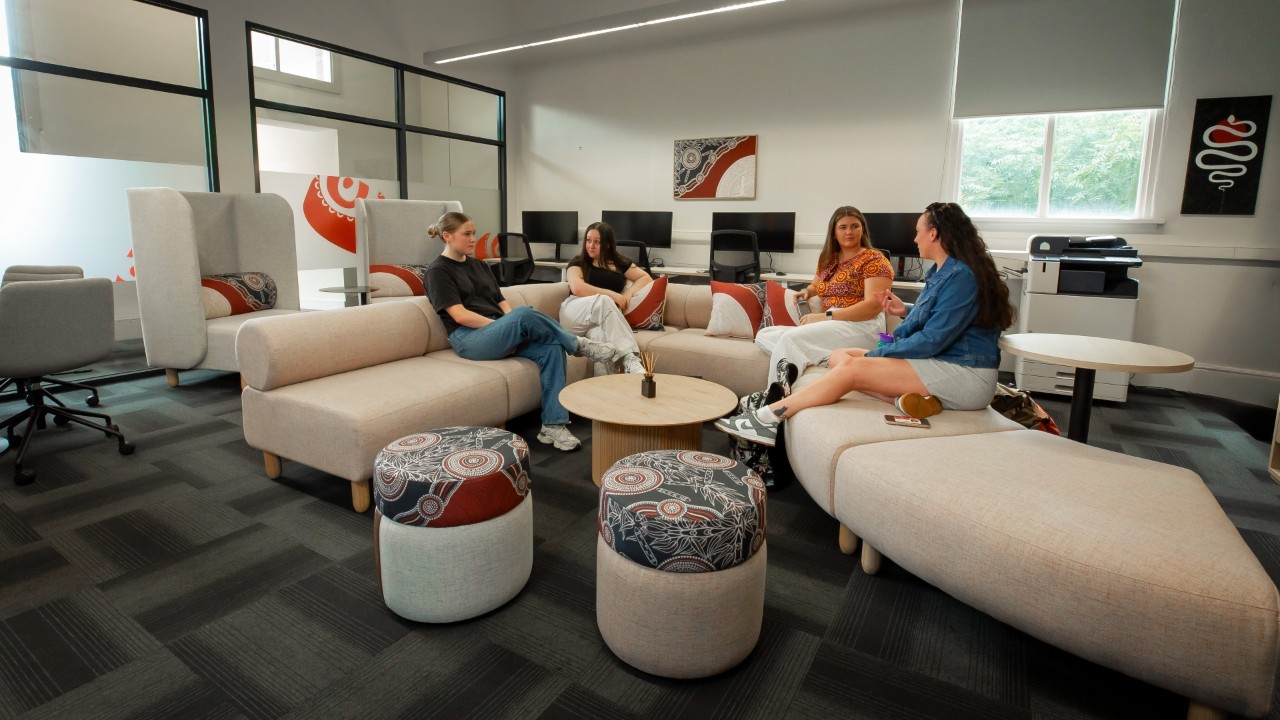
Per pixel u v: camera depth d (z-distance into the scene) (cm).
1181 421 359
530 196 740
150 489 243
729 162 600
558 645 157
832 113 548
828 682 145
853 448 182
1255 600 112
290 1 514
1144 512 139
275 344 234
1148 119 441
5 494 237
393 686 142
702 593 137
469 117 687
